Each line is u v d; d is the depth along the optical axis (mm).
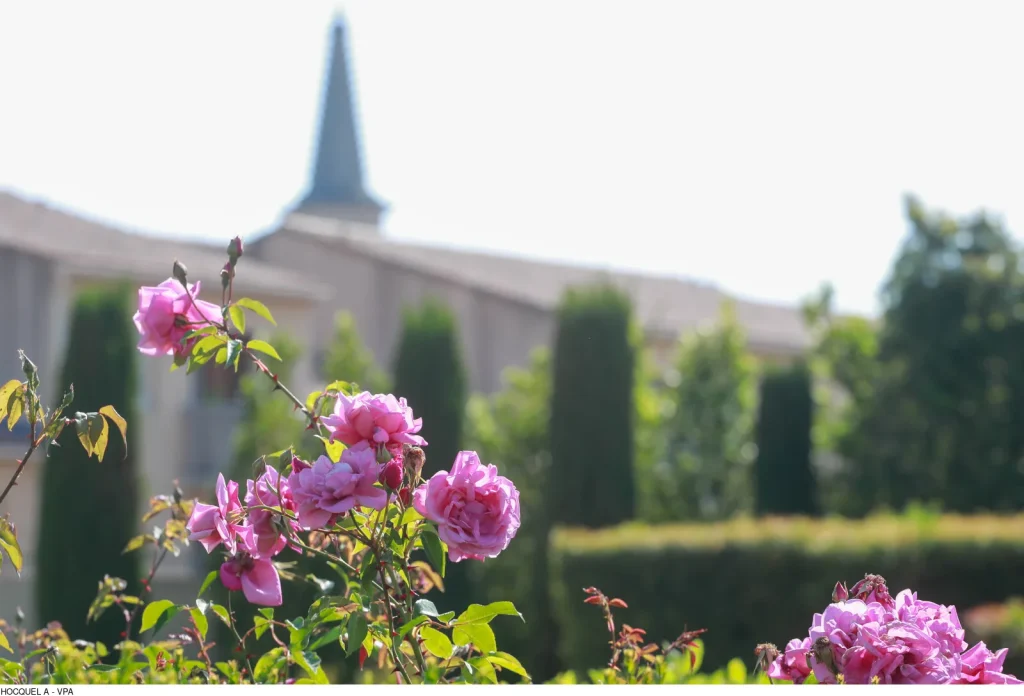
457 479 2191
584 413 13773
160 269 16828
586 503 13609
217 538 2350
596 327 14000
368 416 2225
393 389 13188
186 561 15836
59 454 11891
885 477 20031
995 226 20453
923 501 19797
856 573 8945
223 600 10023
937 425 19844
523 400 15328
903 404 20125
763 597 9172
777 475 19359
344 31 48969
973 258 20219
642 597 9648
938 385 19969
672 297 27109
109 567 11766
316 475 2162
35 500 14523
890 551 8961
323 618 2334
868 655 2156
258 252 25250
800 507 19375
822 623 2266
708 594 9383
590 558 9922
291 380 15477
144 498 12172
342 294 23922
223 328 2424
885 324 20547
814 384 20203
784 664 2396
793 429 19453
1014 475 19797
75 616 11688
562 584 10133
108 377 12008
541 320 22047
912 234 20562
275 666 2566
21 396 2414
